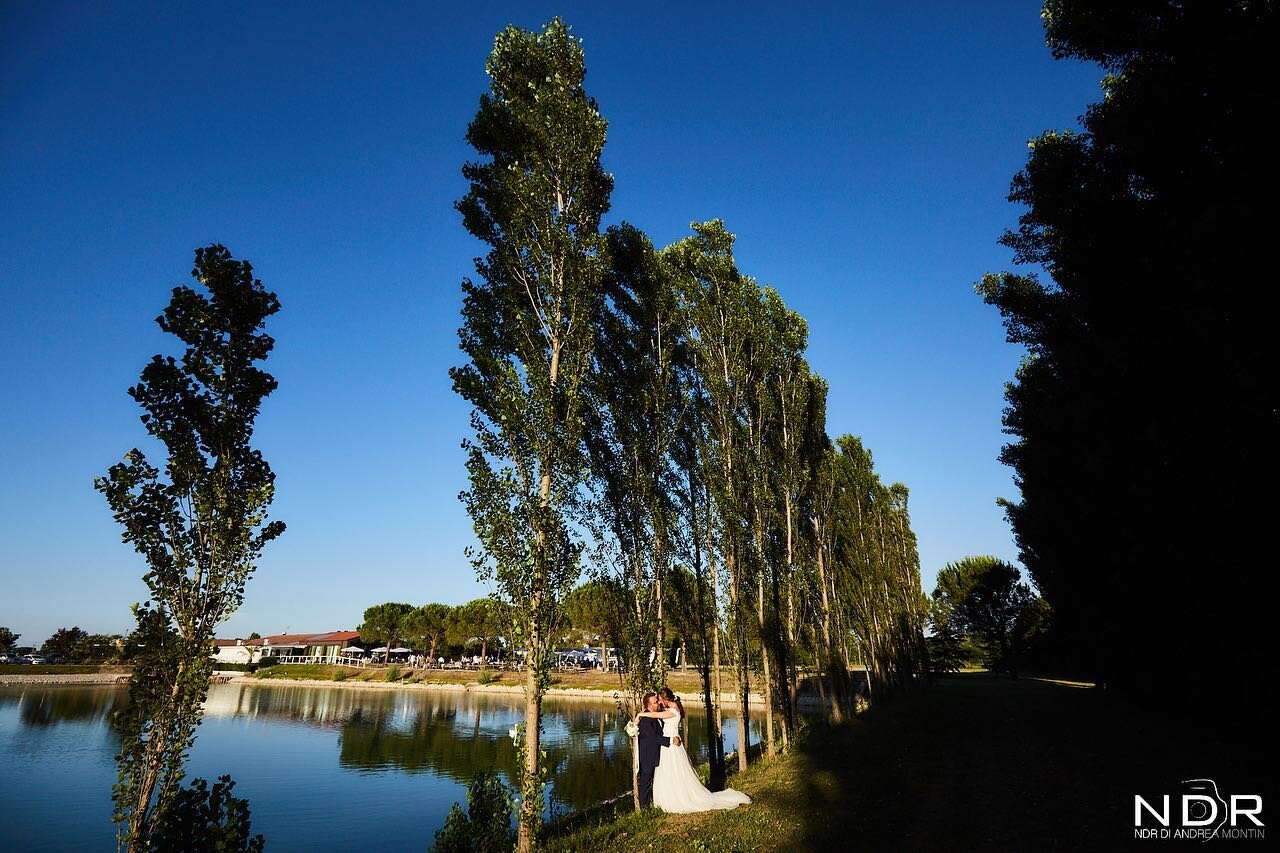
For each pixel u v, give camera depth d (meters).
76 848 17.80
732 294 19.73
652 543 14.61
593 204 13.95
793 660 21.95
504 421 11.25
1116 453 14.64
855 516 36.94
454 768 30.23
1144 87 10.12
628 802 14.97
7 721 44.31
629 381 15.59
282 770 29.56
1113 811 9.81
